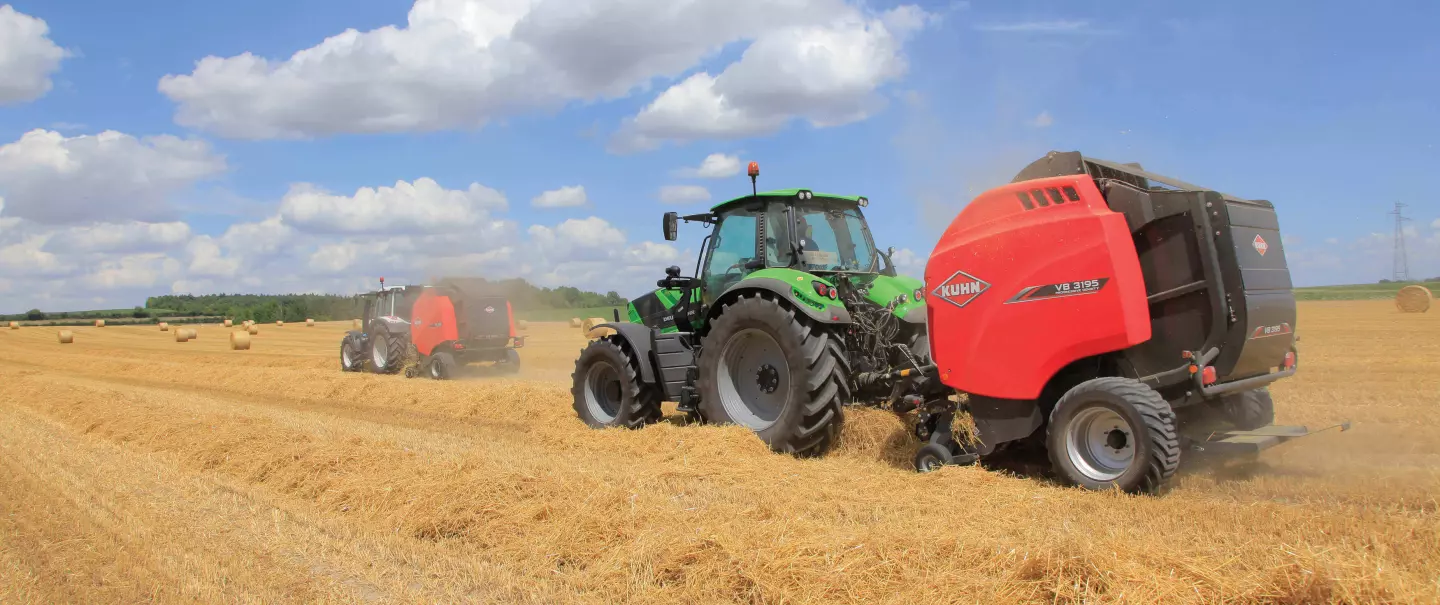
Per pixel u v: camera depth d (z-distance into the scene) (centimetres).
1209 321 516
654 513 480
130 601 404
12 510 578
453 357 1503
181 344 3155
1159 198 530
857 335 699
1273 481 532
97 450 818
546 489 534
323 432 865
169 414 982
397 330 1600
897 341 698
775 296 699
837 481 569
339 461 654
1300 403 903
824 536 413
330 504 563
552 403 1037
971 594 348
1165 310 532
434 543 476
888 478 574
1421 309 3019
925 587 355
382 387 1288
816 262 741
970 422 591
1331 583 316
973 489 533
